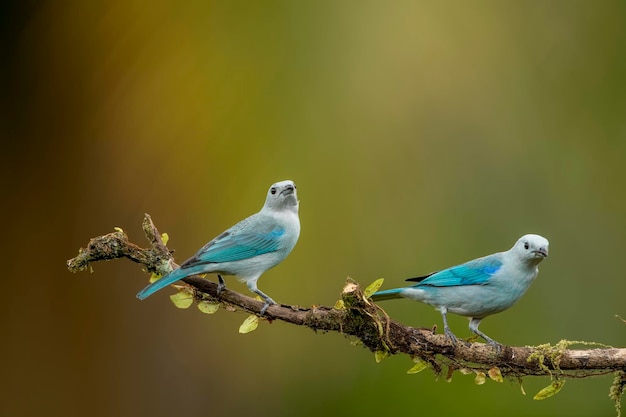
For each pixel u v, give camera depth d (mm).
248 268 9508
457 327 13812
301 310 8820
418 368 8766
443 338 8672
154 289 8758
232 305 9148
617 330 14500
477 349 8664
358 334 8641
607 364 8438
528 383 13852
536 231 14984
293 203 10055
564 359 8508
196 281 9203
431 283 9930
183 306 9156
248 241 9531
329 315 8664
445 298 9883
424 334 8703
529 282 9836
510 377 8711
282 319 8922
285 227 9836
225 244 9430
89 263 8930
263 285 13891
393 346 8664
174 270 8961
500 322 14555
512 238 14844
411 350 8695
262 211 10023
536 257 9547
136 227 13531
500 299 9758
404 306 13891
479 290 9727
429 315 13852
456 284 9812
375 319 8469
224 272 9453
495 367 8672
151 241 9023
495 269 9727
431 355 8719
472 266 9844
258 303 9023
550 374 8609
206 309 9148
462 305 9852
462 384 13914
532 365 8641
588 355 8477
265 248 9602
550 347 8594
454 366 8742
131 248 8969
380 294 10156
